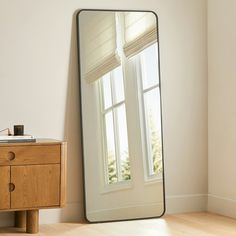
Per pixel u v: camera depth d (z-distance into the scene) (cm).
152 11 434
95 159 410
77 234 366
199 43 451
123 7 426
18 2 395
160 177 429
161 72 439
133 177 420
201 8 452
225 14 430
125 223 404
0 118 392
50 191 368
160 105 432
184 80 446
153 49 432
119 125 417
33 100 400
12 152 357
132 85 423
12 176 358
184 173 446
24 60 398
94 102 411
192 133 449
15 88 396
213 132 447
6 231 377
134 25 426
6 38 393
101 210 409
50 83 405
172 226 392
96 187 409
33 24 399
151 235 362
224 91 433
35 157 363
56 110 407
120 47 421
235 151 422
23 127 379
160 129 431
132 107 422
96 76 413
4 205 356
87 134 408
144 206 421
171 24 442
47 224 401
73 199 411
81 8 413
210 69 450
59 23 407
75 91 412
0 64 392
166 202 439
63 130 409
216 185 443
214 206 444
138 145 423
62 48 408
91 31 412
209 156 452
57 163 369
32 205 363
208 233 369
